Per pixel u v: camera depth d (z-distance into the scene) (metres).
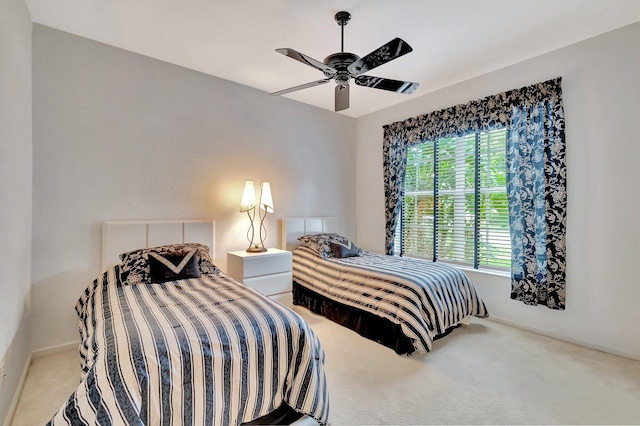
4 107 1.59
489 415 1.74
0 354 1.49
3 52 1.58
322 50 2.75
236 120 3.49
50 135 2.42
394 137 4.18
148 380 1.22
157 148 2.95
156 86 2.93
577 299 2.68
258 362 1.51
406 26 2.39
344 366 2.25
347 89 2.37
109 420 1.08
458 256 3.63
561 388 2.00
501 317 3.17
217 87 3.33
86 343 1.58
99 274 2.64
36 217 2.36
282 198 3.93
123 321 1.56
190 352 1.35
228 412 1.41
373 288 2.74
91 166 2.60
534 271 2.86
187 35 2.53
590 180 2.61
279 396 1.59
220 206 3.38
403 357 2.39
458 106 3.46
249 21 2.32
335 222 4.51
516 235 3.00
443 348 2.57
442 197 3.78
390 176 4.21
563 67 2.73
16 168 1.84
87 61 2.58
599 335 2.56
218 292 2.11
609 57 2.50
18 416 1.69
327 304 3.15
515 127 3.01
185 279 2.43
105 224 2.63
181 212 3.10
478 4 2.13
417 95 3.88
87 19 2.31
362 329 2.75
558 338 2.78
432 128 3.72
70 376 2.10
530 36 2.55
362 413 1.74
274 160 3.84
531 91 2.87
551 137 2.77
